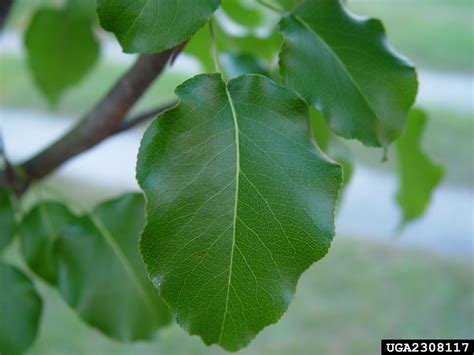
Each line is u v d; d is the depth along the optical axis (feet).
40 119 7.73
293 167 0.78
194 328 0.78
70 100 8.07
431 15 11.74
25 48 1.57
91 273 1.16
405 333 4.20
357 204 5.77
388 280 4.71
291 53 0.88
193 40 1.18
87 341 3.93
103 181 6.12
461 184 6.01
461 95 8.24
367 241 5.21
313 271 4.79
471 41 10.18
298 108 0.79
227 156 0.78
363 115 0.89
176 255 0.77
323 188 0.78
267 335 4.17
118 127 1.18
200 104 0.78
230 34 1.25
